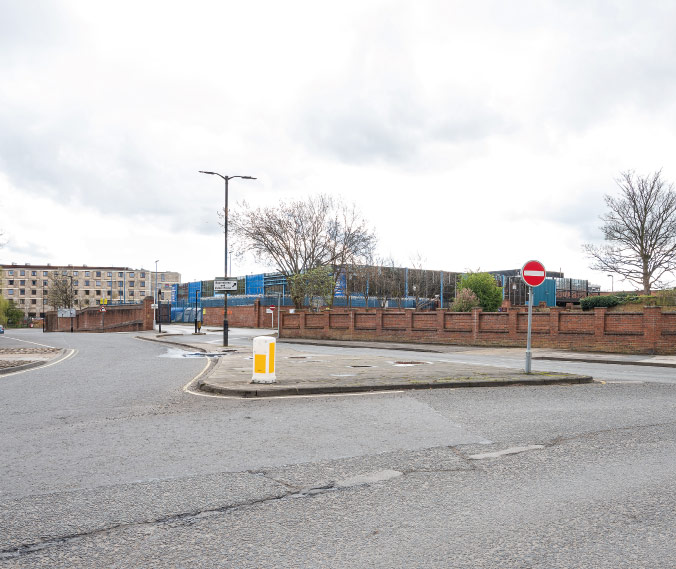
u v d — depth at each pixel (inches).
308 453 243.6
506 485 200.8
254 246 1784.0
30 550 143.8
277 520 165.5
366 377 507.5
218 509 174.1
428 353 965.2
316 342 1304.1
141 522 162.9
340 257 1878.7
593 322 984.3
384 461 231.6
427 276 2701.8
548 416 335.3
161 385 481.1
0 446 253.3
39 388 460.1
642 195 1643.7
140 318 2218.3
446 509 175.8
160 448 250.5
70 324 3255.4
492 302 2022.6
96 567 134.8
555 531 158.2
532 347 1070.4
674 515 171.5
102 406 366.0
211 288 3206.2
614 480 207.6
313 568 134.8
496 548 146.6
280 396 418.3
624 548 146.9
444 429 296.2
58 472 211.9
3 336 1935.3
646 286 1628.9
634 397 417.1
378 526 161.3
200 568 134.6
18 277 5802.2
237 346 1120.8
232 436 276.1
